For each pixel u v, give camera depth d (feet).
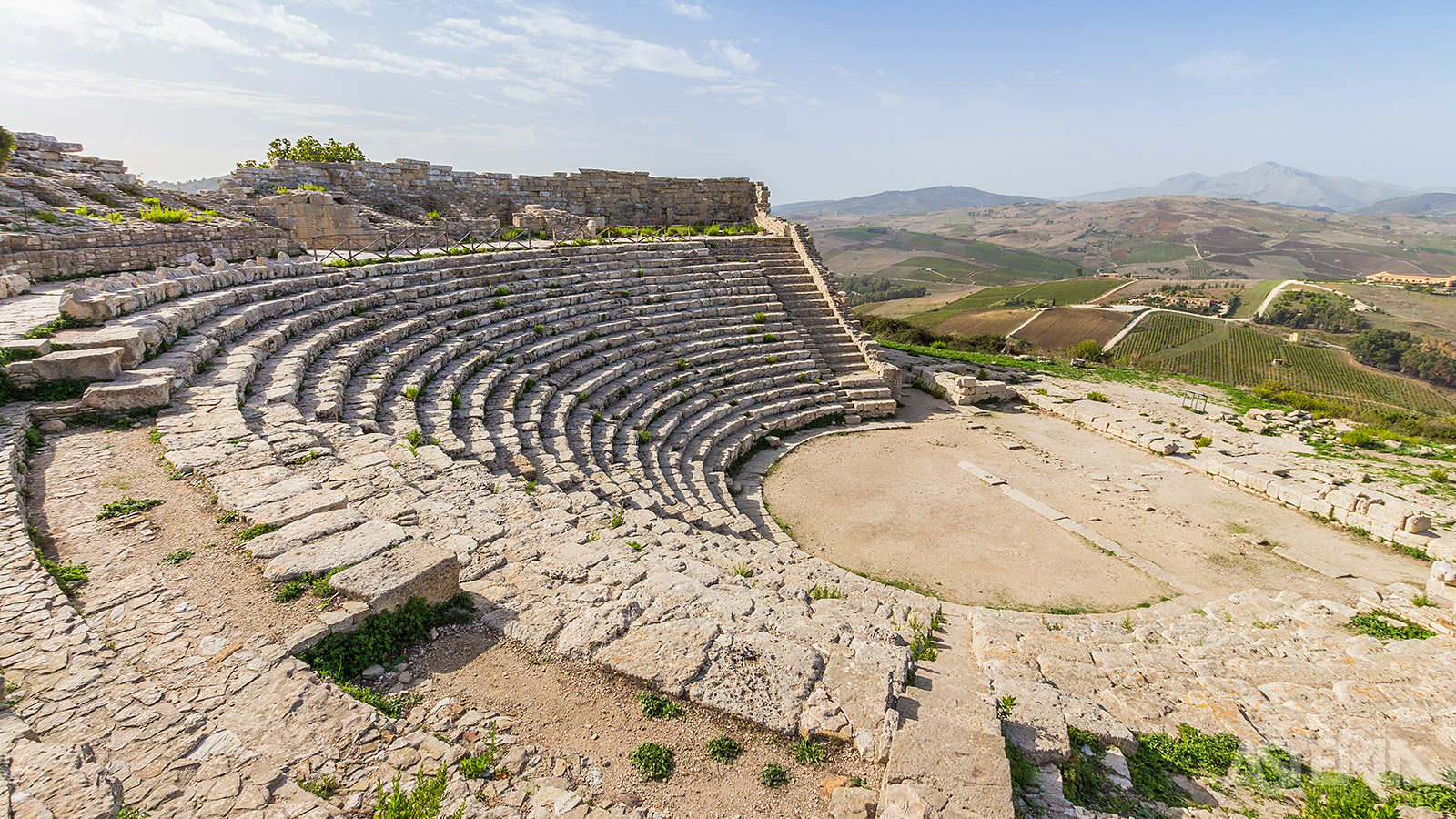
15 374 36.70
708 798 18.81
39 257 64.75
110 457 33.19
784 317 113.80
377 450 39.22
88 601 22.72
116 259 71.00
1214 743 26.30
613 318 95.30
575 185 137.49
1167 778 23.89
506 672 22.84
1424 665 33.45
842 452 84.84
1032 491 73.82
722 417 85.25
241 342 50.75
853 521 66.13
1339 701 30.58
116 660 19.97
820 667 24.09
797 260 127.95
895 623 38.50
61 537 26.27
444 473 39.14
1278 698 31.12
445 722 20.38
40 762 15.85
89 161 104.12
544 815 17.01
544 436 60.75
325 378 49.67
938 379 112.27
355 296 68.90
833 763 20.31
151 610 22.49
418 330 68.80
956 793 17.99
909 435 92.12
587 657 23.47
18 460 31.01
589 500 44.19
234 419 37.70
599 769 19.29
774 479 76.18
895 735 20.01
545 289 92.84
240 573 24.75
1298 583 55.93
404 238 103.35
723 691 22.12
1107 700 29.43
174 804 15.72
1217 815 22.12
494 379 65.00
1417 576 57.00
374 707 20.24
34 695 18.24
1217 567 58.44
